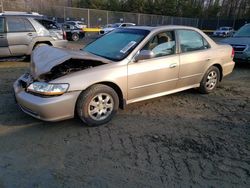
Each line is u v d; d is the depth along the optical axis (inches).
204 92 229.8
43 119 146.9
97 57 166.7
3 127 156.7
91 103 155.4
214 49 223.9
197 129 162.9
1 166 120.0
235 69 355.9
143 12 1731.1
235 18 1899.6
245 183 113.5
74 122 165.6
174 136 152.7
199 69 212.5
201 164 125.9
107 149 136.7
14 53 344.8
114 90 164.1
